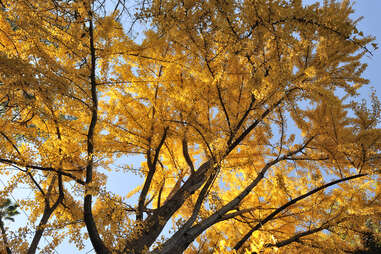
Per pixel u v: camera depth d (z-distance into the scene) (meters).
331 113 3.82
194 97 3.69
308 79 3.47
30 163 3.44
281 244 3.81
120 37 2.87
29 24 2.81
